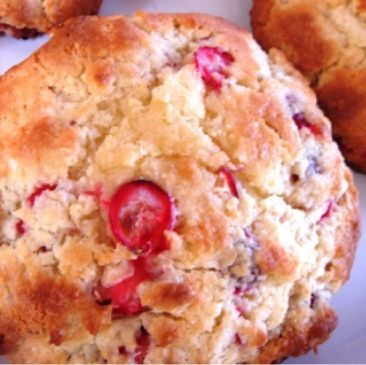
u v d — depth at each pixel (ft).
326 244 0.40
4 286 0.38
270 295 0.38
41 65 0.40
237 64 0.41
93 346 0.38
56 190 0.38
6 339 0.38
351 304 0.46
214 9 0.50
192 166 0.38
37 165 0.38
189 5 0.50
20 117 0.39
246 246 0.38
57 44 0.41
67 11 0.47
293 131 0.40
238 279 0.38
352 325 0.46
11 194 0.38
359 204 0.46
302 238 0.39
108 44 0.40
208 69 0.40
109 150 0.38
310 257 0.40
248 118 0.39
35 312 0.37
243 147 0.38
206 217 0.37
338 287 0.42
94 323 0.37
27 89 0.40
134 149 0.38
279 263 0.38
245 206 0.38
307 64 0.45
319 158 0.41
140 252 0.36
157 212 0.36
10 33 0.48
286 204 0.40
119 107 0.39
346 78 0.45
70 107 0.39
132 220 0.36
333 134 0.46
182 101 0.39
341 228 0.41
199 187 0.37
